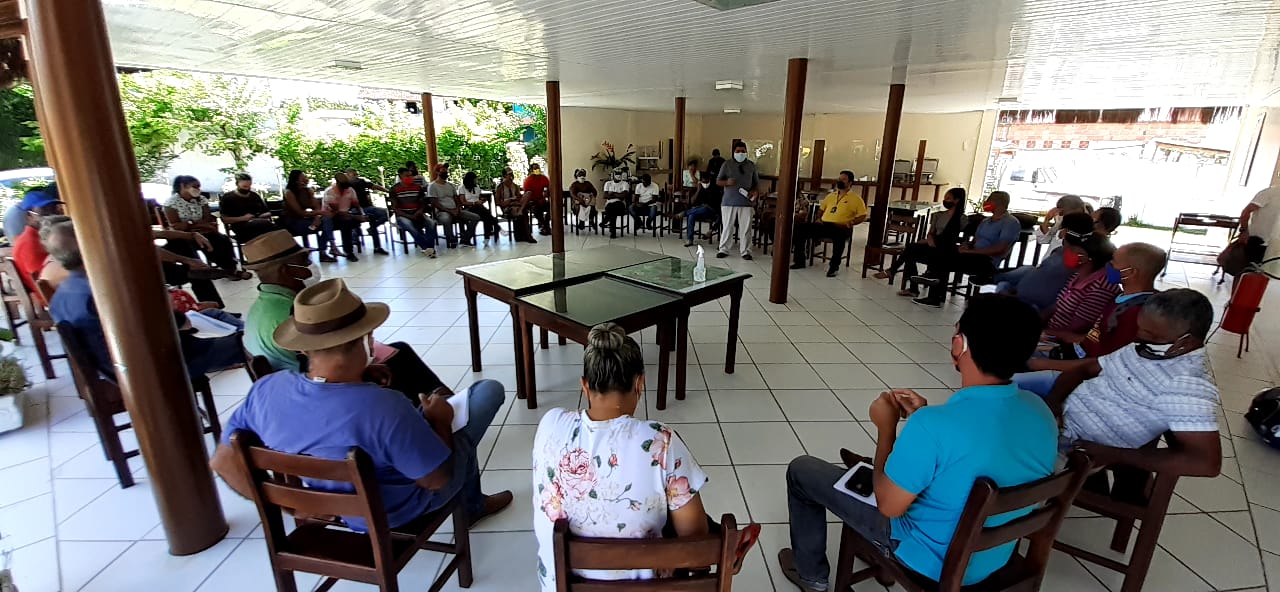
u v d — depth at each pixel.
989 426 1.15
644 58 4.65
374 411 1.28
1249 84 5.14
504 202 7.69
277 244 2.08
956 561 1.19
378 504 1.27
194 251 4.71
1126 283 2.11
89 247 1.51
